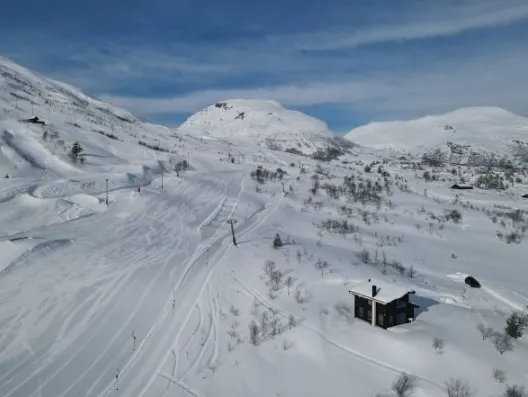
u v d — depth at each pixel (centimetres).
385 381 1852
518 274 3719
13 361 2045
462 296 2997
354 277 3053
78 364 2058
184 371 2022
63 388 1889
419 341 2067
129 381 1955
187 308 2662
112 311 2553
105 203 5078
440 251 4375
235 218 5147
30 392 1848
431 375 1855
